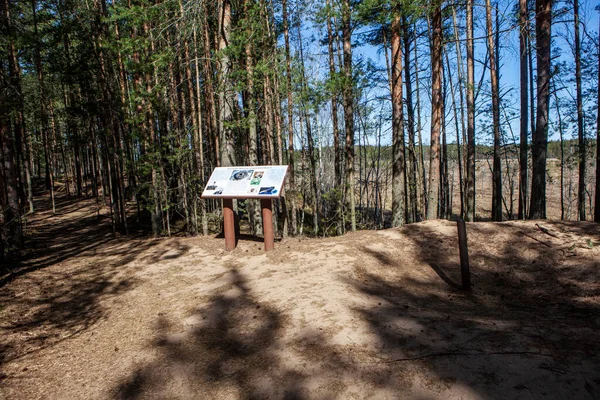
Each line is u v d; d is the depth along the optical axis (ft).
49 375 13.37
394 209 35.76
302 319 14.92
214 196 26.50
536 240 24.02
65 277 24.61
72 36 45.34
